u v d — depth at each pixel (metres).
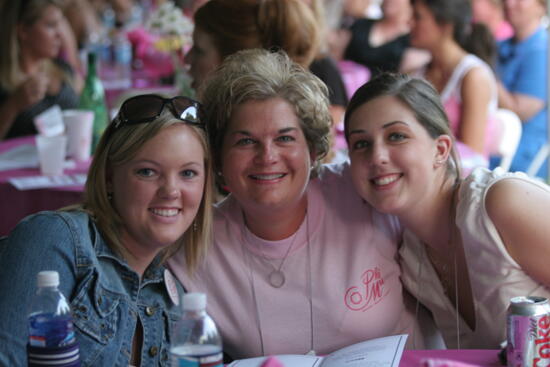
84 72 5.71
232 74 1.93
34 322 1.42
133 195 1.74
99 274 1.73
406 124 1.90
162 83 5.23
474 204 1.90
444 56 4.33
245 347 2.08
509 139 4.30
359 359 1.62
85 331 1.70
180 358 1.44
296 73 1.95
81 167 3.25
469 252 1.94
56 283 1.44
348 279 2.06
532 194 1.86
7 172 3.15
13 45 4.31
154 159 1.72
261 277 2.06
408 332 2.15
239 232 2.07
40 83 4.12
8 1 4.25
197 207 1.80
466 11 4.31
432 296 2.10
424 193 1.95
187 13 7.02
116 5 8.33
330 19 6.89
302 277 2.06
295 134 1.93
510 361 1.52
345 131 2.00
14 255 1.65
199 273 2.07
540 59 5.26
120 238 1.81
